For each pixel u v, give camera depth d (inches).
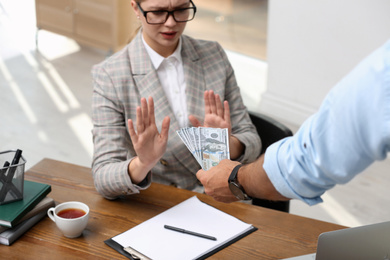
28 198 59.2
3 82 167.0
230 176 51.6
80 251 55.4
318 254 48.0
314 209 117.0
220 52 78.8
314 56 145.4
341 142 35.9
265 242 57.7
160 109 72.2
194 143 63.7
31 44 197.9
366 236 48.3
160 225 59.6
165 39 69.4
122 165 64.2
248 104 165.9
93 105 72.3
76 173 70.0
